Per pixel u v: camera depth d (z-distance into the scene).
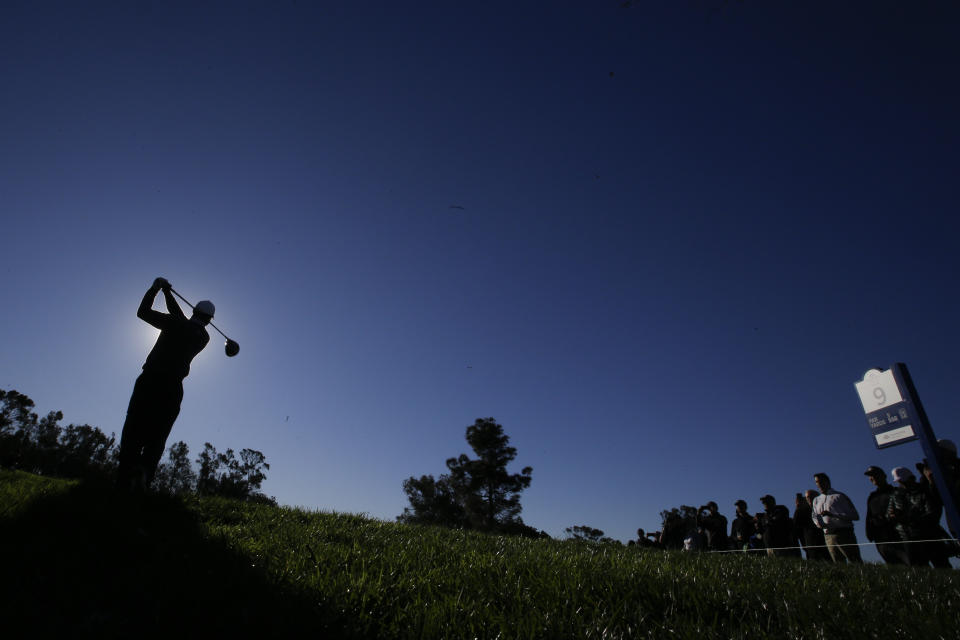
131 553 2.92
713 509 10.18
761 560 5.69
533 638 2.23
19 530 2.99
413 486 37.03
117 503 3.95
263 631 2.07
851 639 2.35
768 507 9.03
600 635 2.32
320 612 2.28
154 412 4.69
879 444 4.88
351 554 3.51
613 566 3.98
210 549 3.15
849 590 3.39
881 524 7.15
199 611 2.18
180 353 4.94
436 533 6.05
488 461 34.66
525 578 3.24
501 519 34.06
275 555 3.25
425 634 2.17
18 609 2.06
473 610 2.50
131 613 2.16
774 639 2.32
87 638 1.93
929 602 3.04
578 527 38.88
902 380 4.61
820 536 8.41
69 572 2.50
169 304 5.16
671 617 2.67
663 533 11.42
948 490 4.21
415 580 2.96
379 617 2.41
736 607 2.87
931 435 4.37
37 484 4.49
